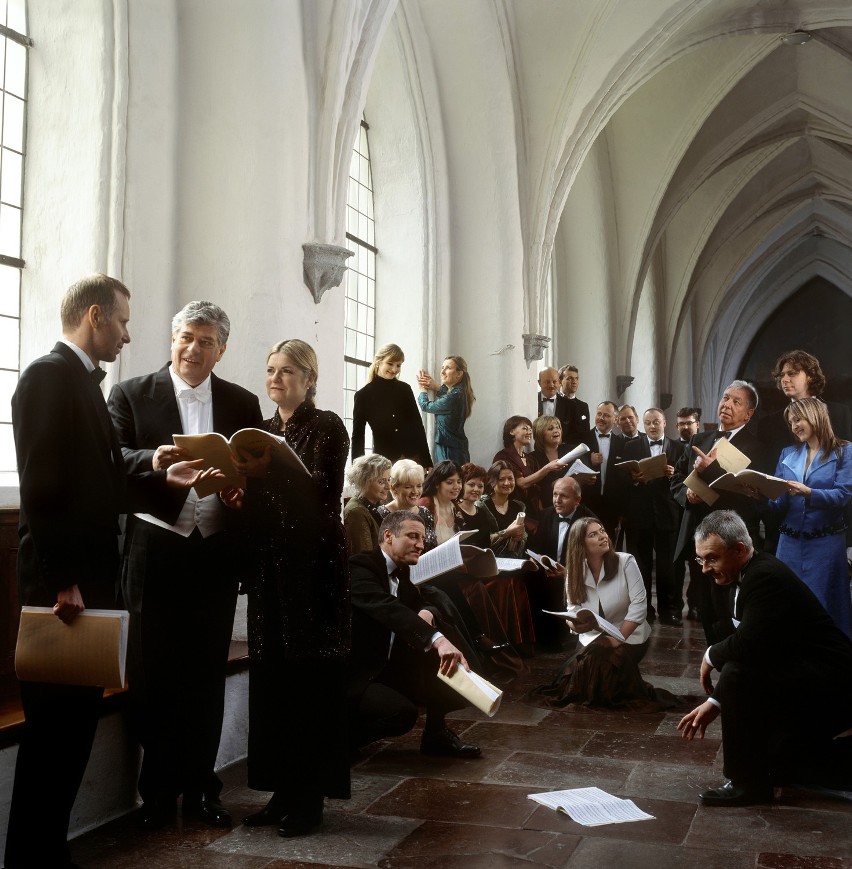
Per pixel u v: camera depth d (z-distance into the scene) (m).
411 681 5.49
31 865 3.66
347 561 4.31
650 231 17.78
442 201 11.27
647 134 16.97
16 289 6.14
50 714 3.66
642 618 6.91
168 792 4.36
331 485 4.25
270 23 6.68
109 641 3.50
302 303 7.00
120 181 6.07
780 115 17.69
